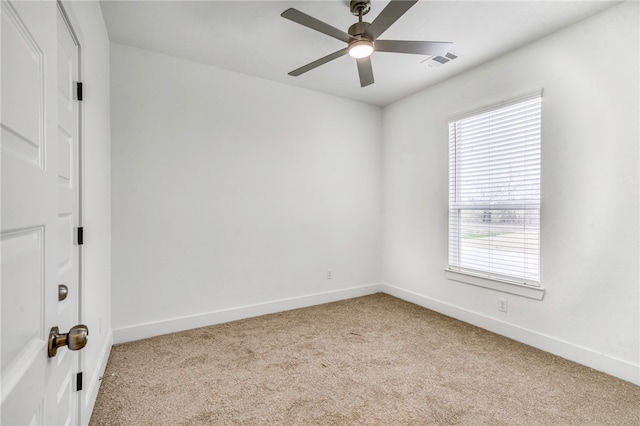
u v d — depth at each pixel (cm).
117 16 225
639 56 202
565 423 167
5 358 49
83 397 154
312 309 351
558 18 226
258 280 330
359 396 190
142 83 271
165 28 241
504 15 223
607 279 216
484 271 298
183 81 288
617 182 212
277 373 215
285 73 319
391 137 406
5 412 47
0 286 47
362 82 249
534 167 259
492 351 249
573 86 233
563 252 239
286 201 347
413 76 325
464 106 314
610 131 215
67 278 138
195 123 294
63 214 131
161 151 279
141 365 224
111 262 257
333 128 380
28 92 58
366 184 409
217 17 228
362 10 212
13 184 51
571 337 235
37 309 61
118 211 261
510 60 273
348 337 276
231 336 276
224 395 190
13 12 52
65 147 135
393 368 223
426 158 358
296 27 241
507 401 186
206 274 301
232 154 314
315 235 368
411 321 314
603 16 217
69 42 145
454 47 266
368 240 411
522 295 265
